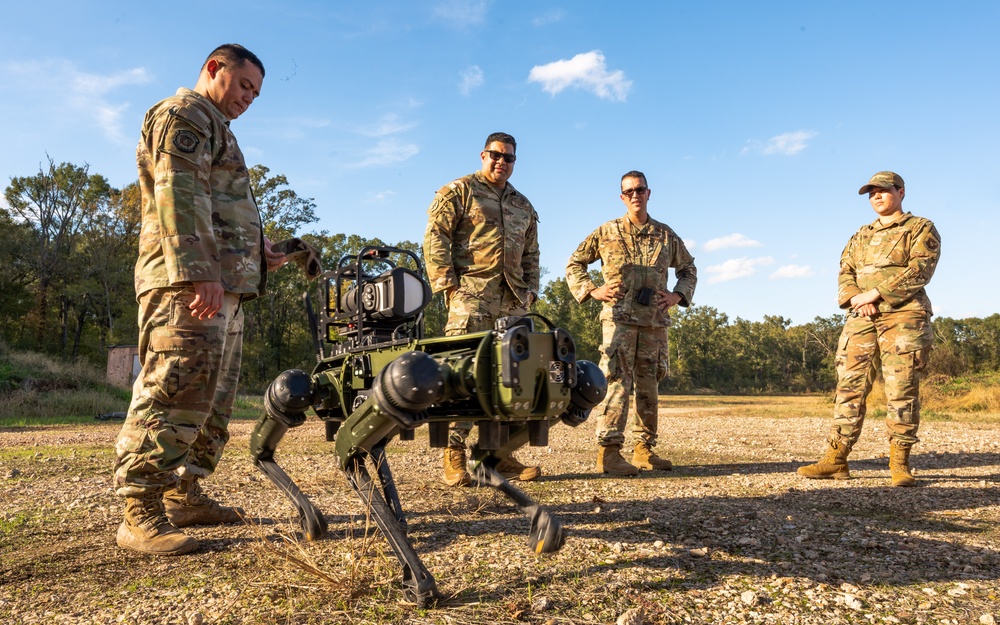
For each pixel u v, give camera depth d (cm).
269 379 5981
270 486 460
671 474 556
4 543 308
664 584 243
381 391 230
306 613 217
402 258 5169
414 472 543
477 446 267
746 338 13588
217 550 296
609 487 478
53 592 242
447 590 234
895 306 507
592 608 220
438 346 265
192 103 297
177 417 296
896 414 502
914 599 233
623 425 557
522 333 233
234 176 322
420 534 320
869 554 292
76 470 539
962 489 474
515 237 499
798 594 235
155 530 293
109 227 5206
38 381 1889
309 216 5494
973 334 11631
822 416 1469
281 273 5544
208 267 285
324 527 309
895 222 523
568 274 628
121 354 2603
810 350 13388
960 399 1900
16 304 5038
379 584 242
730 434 984
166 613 220
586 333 8019
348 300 330
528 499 270
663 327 593
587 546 295
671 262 621
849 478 527
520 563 266
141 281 297
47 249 5062
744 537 315
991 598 235
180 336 291
